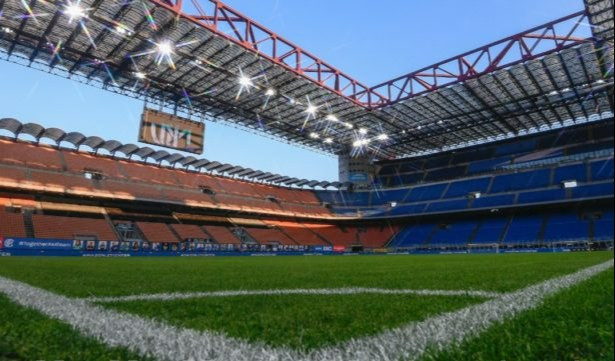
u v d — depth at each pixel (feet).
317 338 4.82
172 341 4.64
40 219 87.04
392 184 167.53
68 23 69.10
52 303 8.37
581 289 9.87
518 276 16.11
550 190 119.44
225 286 13.56
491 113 113.50
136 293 10.97
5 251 68.33
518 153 142.92
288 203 151.74
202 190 131.03
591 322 5.24
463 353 3.88
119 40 74.64
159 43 74.95
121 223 100.01
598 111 114.73
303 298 9.66
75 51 77.36
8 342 4.52
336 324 5.82
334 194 166.09
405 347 4.22
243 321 6.19
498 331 4.90
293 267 32.58
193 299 9.53
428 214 134.51
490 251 110.52
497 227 121.08
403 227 145.79
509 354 3.82
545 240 105.60
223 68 86.84
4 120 92.68
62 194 96.94
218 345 4.44
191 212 123.03
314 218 149.48
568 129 135.64
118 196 104.78
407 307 7.60
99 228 93.76
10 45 75.97
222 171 142.82
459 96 101.30
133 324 5.80
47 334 5.01
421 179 161.17
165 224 108.58
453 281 14.57
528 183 128.06
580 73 88.99
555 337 4.44
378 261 50.24
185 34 74.28
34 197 94.17
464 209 128.06
